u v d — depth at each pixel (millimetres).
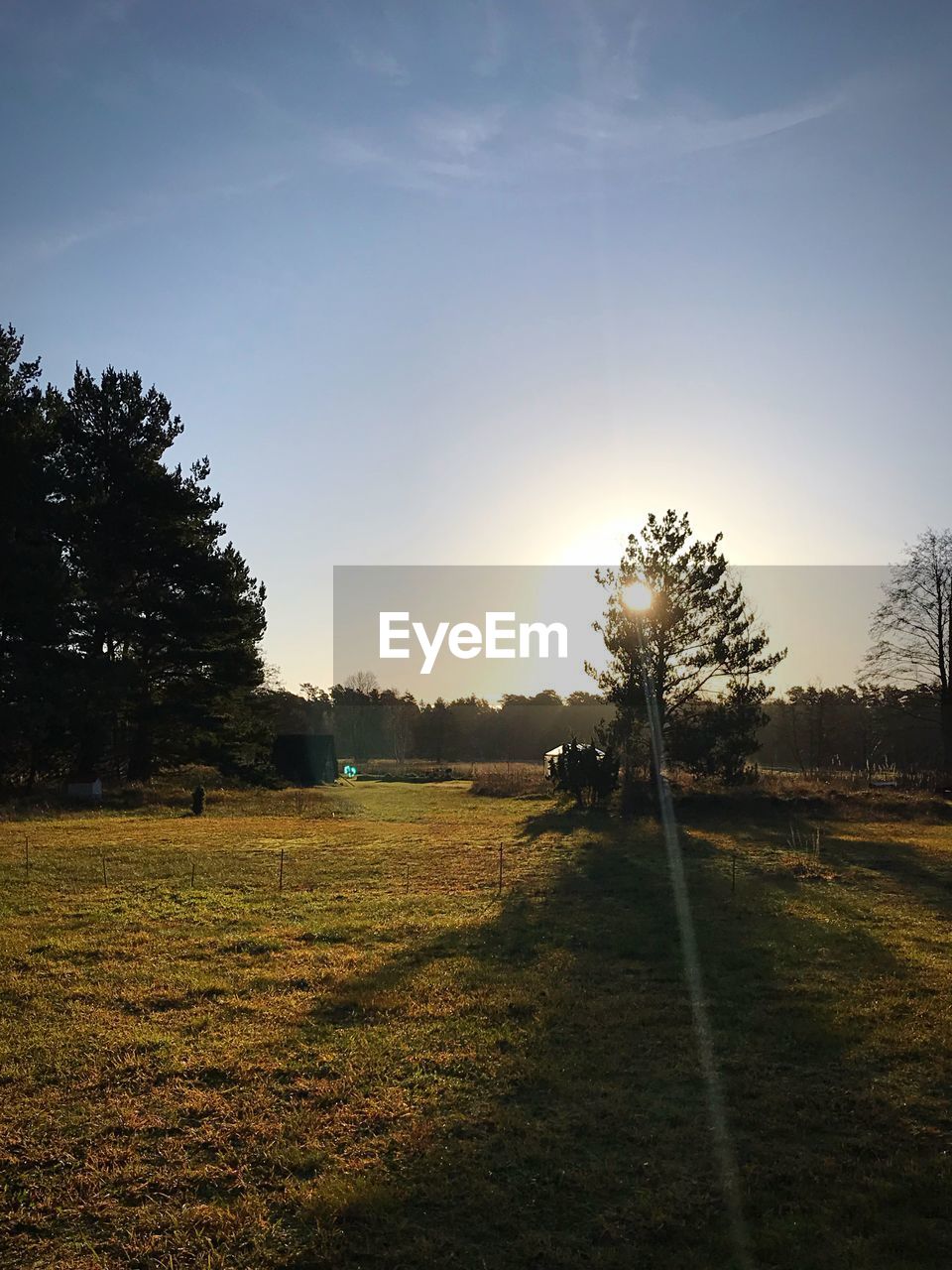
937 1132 6691
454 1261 5133
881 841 24125
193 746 40062
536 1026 8953
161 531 36719
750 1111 7047
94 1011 9383
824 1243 5312
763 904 15109
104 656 35531
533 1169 6180
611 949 12148
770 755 71875
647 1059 8164
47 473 32688
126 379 37594
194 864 19125
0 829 25391
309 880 17484
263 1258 5168
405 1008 9523
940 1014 9281
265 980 10578
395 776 59000
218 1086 7516
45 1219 5543
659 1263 5113
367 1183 5910
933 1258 5148
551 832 26000
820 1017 9211
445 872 18562
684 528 33031
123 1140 6547
